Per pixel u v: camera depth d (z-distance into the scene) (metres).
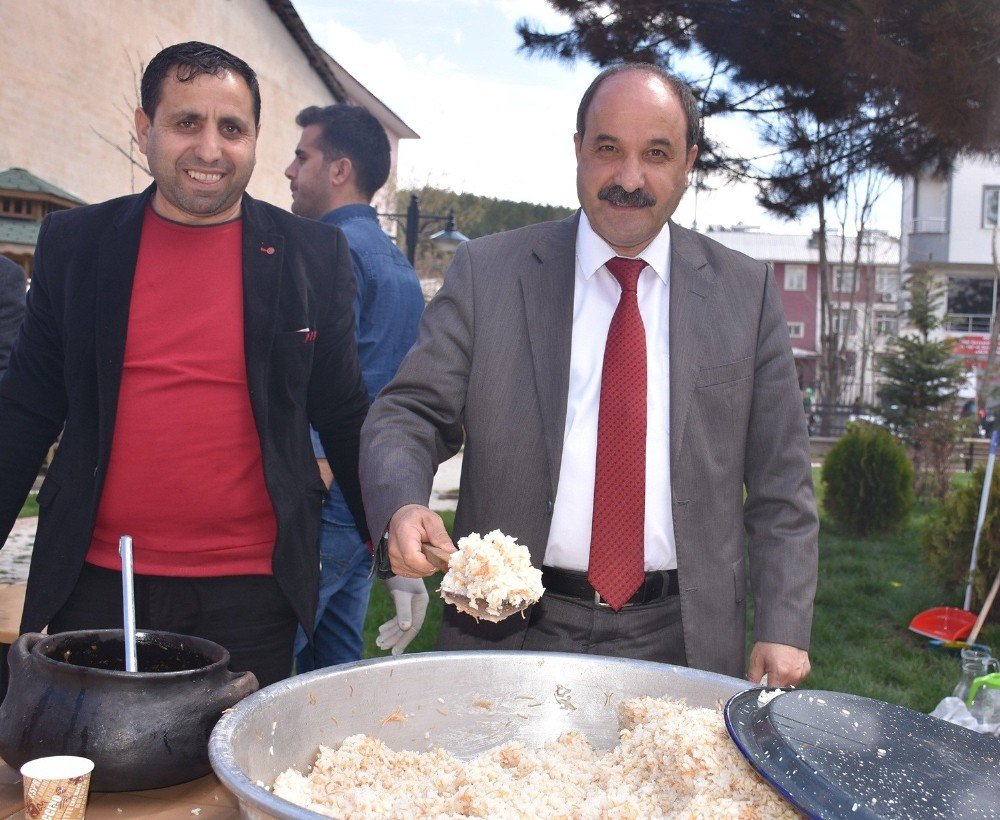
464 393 2.07
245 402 2.05
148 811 1.29
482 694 1.51
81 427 2.00
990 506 6.89
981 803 1.03
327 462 2.63
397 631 3.03
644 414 2.00
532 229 2.18
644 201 1.94
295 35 18.78
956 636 6.17
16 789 1.31
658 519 2.00
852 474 10.80
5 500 2.06
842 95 9.70
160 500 2.00
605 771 1.35
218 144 1.94
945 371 14.73
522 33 9.72
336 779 1.29
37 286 2.08
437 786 1.30
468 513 2.08
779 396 2.11
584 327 2.07
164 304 2.03
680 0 9.41
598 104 1.95
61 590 1.95
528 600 1.47
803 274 44.38
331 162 3.40
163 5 15.05
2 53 12.03
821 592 7.76
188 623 2.04
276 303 2.07
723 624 2.02
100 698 1.30
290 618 2.13
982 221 35.94
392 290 3.20
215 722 1.36
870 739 1.17
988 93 7.78
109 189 14.17
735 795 1.17
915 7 7.72
